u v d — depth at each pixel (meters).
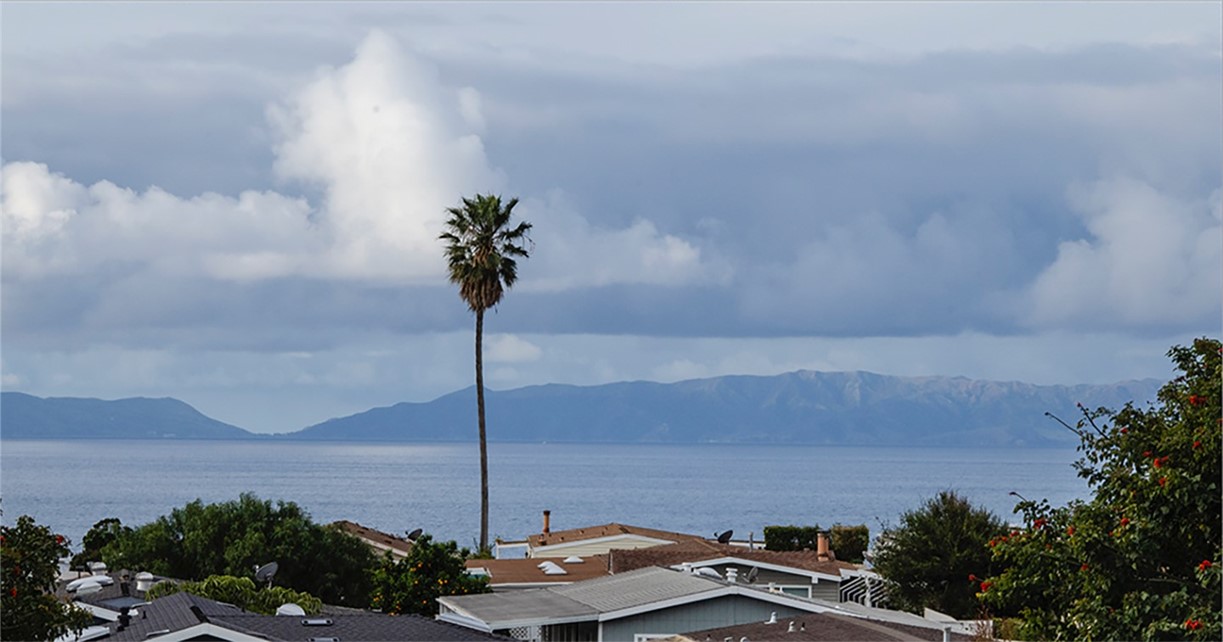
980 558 61.91
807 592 60.41
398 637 32.03
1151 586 24.36
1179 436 23.95
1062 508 26.19
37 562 28.28
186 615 31.50
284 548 66.75
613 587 46.94
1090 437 25.72
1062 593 25.27
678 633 43.03
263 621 32.62
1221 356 25.33
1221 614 22.00
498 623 41.31
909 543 62.75
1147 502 24.02
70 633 33.09
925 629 39.59
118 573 56.81
